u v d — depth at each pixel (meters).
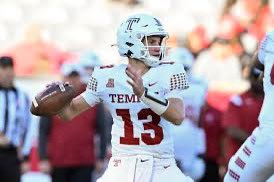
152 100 14.31
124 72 15.08
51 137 26.11
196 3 41.84
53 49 38.78
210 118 26.88
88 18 41.44
